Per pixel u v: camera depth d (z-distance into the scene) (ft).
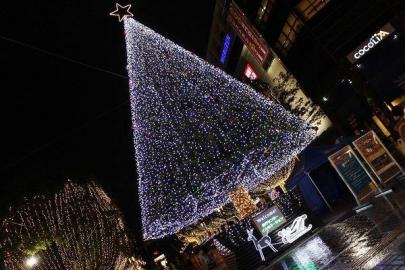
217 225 67.82
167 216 61.82
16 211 37.76
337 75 73.15
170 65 42.04
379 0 65.16
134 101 40.70
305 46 77.41
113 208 59.16
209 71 47.78
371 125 67.82
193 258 51.57
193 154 52.29
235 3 95.66
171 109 45.11
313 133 59.41
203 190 56.95
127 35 35.96
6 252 35.19
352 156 36.50
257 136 55.21
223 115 51.52
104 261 50.90
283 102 81.15
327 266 20.77
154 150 50.70
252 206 48.19
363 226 26.18
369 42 66.23
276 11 80.69
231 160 54.70
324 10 71.82
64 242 41.75
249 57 110.93
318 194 55.06
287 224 34.09
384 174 35.88
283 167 62.34
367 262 17.39
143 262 78.69
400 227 19.95
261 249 33.60
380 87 63.72
